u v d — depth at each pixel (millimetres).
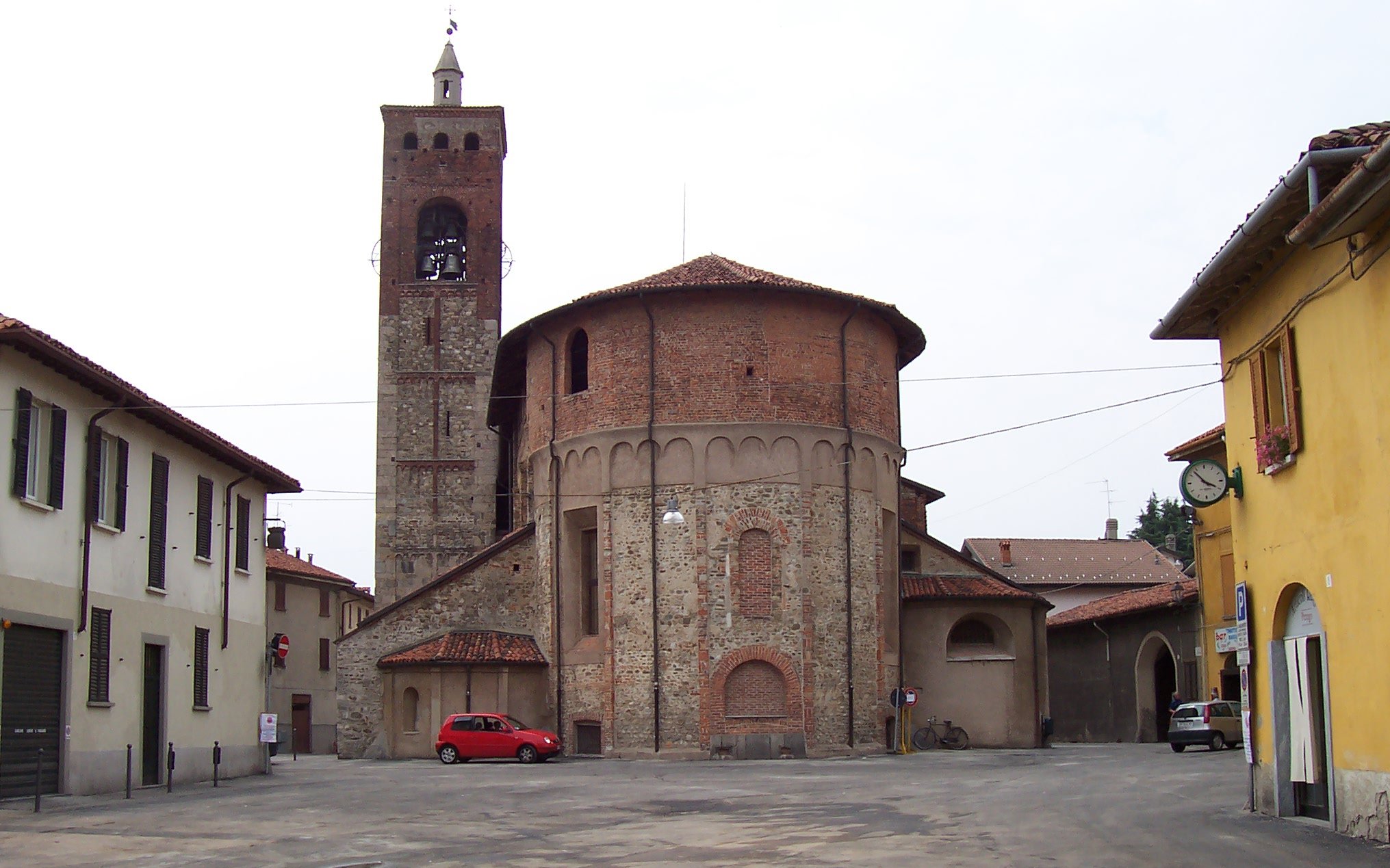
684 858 16328
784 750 42094
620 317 45594
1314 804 18812
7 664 24516
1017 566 85375
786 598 43094
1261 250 18688
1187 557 103438
